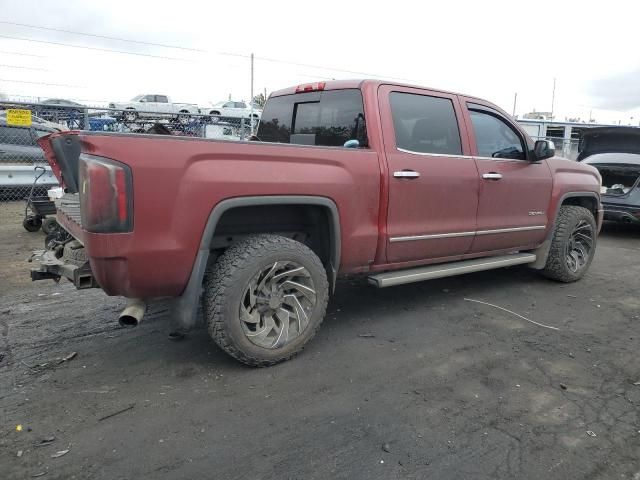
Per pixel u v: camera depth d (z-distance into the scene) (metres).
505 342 4.05
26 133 10.14
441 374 3.46
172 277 3.04
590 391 3.27
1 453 2.48
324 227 3.79
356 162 3.76
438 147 4.40
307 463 2.47
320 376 3.38
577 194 5.74
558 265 5.61
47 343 3.80
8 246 6.98
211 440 2.63
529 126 21.80
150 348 3.74
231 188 3.12
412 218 4.16
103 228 2.79
